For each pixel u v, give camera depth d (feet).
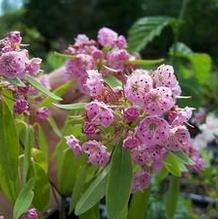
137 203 0.60
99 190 0.53
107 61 0.64
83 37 0.67
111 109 0.49
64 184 0.61
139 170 0.56
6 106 0.54
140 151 0.51
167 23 0.97
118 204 0.50
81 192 0.57
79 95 0.69
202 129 0.83
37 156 0.61
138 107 0.48
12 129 0.54
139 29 0.96
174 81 0.50
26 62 0.52
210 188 1.21
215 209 1.13
